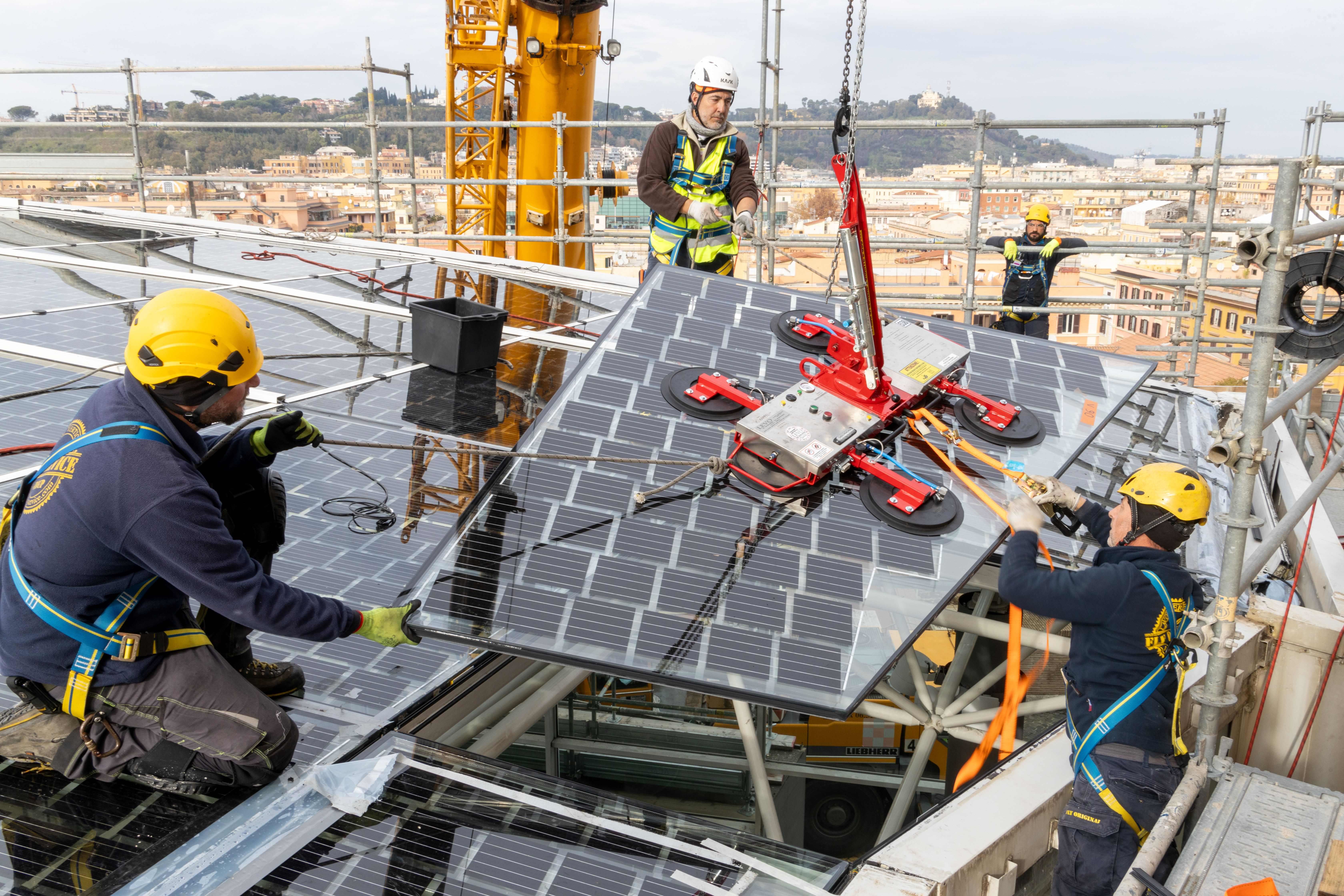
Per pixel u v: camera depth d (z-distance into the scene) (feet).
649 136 26.43
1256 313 9.83
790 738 22.67
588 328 24.07
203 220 34.45
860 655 10.34
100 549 8.33
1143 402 23.40
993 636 15.97
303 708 10.46
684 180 24.07
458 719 11.89
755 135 37.81
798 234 42.34
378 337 22.00
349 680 11.06
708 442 13.85
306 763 9.61
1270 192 57.62
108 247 29.12
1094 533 12.26
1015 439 14.33
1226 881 8.91
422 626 10.26
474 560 11.27
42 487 8.47
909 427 13.91
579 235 54.49
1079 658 10.71
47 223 32.01
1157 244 37.58
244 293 24.76
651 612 10.71
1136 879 8.64
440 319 19.56
